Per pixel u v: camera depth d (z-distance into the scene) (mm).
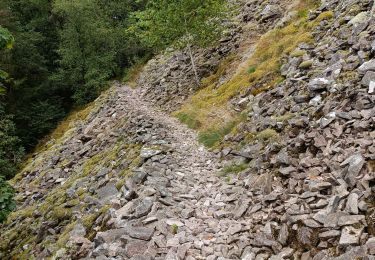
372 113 8469
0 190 9625
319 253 5809
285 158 9195
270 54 18438
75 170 19797
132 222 8781
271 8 24312
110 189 12484
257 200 8453
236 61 21719
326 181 7504
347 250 5543
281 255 6258
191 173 11844
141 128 18438
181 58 28781
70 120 35750
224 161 12273
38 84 41125
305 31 17438
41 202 17438
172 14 21703
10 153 30766
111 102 29422
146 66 38281
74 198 14336
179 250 7203
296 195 7723
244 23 25578
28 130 37000
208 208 9141
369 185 6652
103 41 43906
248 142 12320
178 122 18531
